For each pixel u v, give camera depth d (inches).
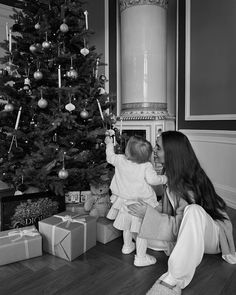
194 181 60.9
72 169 76.2
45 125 74.6
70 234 63.6
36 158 73.6
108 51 167.5
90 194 83.3
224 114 114.9
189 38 129.0
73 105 72.4
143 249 63.1
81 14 84.8
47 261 64.6
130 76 141.7
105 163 79.9
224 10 111.8
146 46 137.4
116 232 77.2
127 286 55.4
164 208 66.9
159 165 122.5
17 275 58.8
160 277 54.4
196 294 52.9
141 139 69.4
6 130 74.5
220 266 62.7
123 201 68.2
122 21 144.5
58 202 78.8
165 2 140.5
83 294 52.9
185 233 52.2
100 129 78.4
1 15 147.3
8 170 79.4
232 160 111.7
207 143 124.3
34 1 81.7
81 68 80.7
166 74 147.1
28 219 74.0
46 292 53.4
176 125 142.2
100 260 65.4
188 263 51.9
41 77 73.7
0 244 61.9
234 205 109.0
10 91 73.4
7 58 77.8
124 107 147.6
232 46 109.3
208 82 121.3
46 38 75.0
